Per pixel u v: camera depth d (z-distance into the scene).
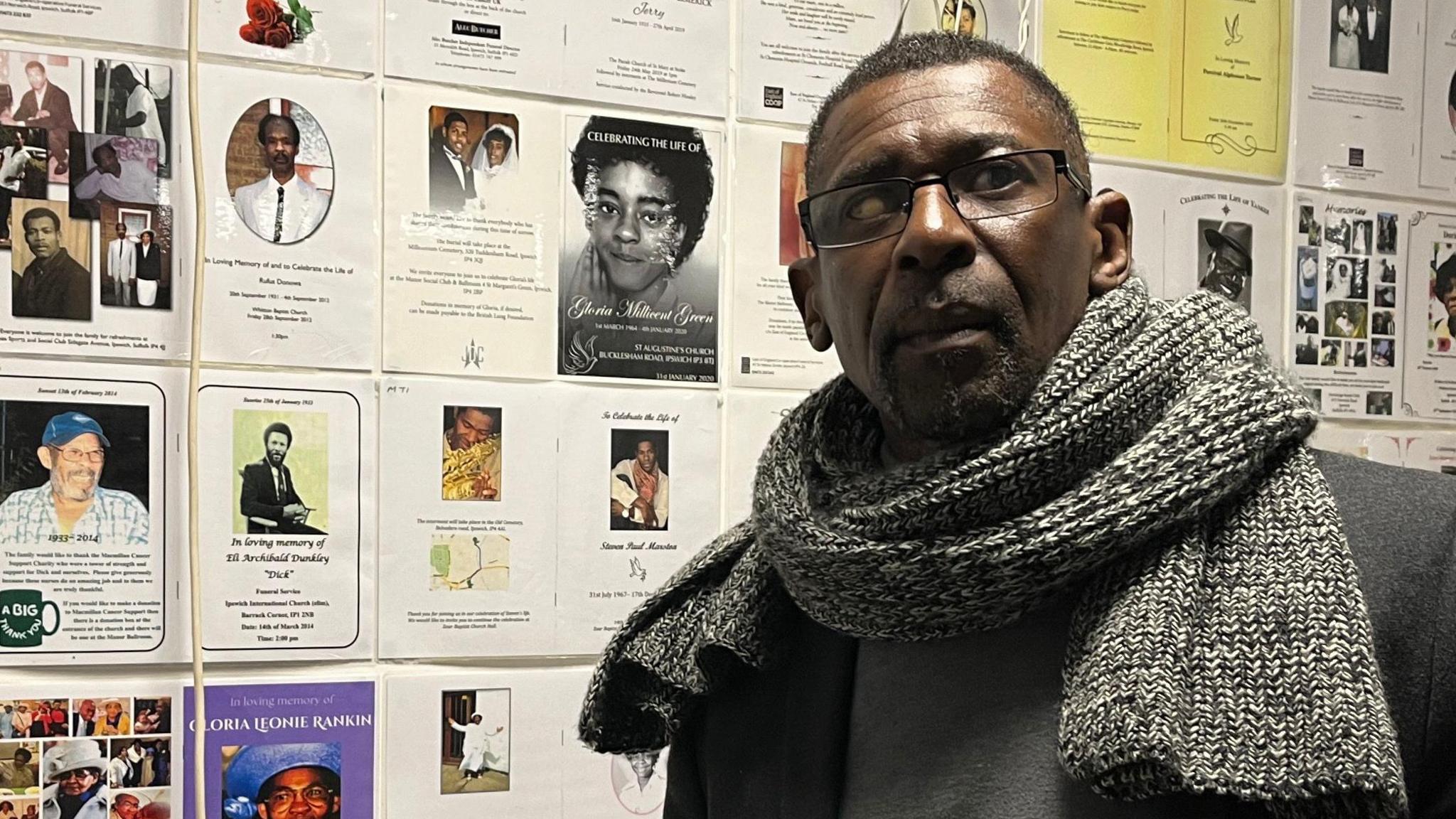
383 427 1.13
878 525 0.67
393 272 1.14
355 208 1.13
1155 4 1.38
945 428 0.66
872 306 0.69
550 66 1.19
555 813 1.17
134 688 1.06
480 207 1.17
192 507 1.06
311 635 1.10
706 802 0.86
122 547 1.06
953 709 0.69
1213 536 0.62
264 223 1.10
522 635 1.16
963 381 0.65
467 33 1.17
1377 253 1.45
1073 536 0.61
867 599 0.69
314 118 1.12
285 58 1.11
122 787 1.05
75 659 1.04
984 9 1.32
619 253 1.21
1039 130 0.69
